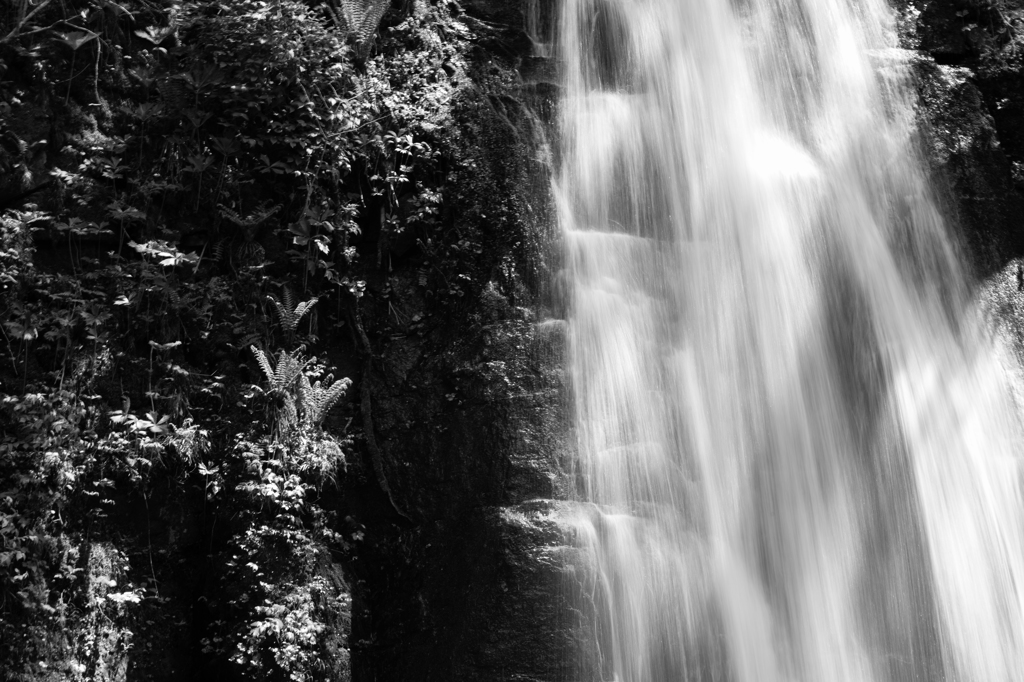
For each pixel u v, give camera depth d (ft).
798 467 27.61
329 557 25.44
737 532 26.03
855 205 31.86
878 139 33.65
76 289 24.79
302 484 25.13
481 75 31.83
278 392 25.45
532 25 34.60
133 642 23.18
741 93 34.35
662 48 34.47
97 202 25.85
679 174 32.32
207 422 25.29
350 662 24.61
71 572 22.39
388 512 26.66
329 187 28.32
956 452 29.07
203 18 28.94
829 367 29.27
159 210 26.66
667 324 28.40
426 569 25.39
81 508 23.11
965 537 27.73
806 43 35.81
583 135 31.58
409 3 31.89
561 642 22.62
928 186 33.22
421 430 26.86
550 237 28.50
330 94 29.14
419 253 29.01
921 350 30.22
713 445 27.04
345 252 28.09
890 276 31.07
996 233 33.19
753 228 30.76
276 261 27.58
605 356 27.02
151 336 25.36
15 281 23.98
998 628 26.91
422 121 29.73
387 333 28.30
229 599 23.56
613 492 24.99
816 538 26.78
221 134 27.94
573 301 27.63
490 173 29.01
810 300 30.07
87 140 26.30
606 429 25.98
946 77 35.91
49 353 23.95
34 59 26.07
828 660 25.30
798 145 34.14
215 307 26.40
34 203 25.02
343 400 27.61
